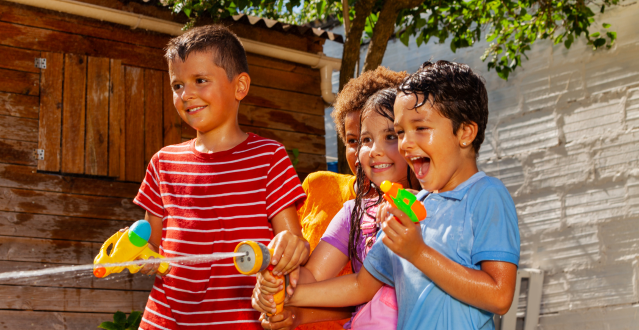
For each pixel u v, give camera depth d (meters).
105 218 4.66
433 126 1.49
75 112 4.61
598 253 5.60
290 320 1.70
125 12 4.76
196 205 2.05
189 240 2.02
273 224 2.04
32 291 4.34
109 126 4.72
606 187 5.63
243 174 2.05
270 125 5.43
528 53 6.24
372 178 1.95
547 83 6.09
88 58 4.70
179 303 1.99
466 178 1.57
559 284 5.77
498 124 6.39
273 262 1.58
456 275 1.37
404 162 1.92
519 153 6.20
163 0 4.87
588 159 5.76
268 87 5.47
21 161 4.40
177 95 2.09
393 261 1.61
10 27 4.49
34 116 4.48
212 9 4.77
